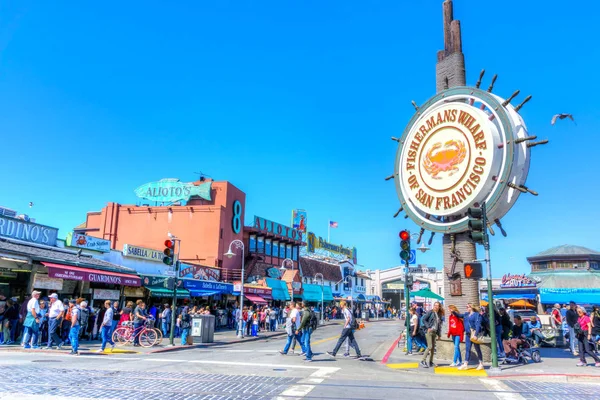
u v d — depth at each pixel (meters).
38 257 18.17
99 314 20.94
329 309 54.38
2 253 16.83
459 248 14.98
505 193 13.80
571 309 15.74
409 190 16.30
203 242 38.94
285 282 43.88
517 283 33.69
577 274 35.94
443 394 8.59
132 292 25.91
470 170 14.29
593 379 10.52
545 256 38.19
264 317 31.55
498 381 10.43
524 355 13.70
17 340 17.45
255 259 43.84
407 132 16.77
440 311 14.91
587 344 12.70
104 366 11.60
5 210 25.30
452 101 15.71
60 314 15.31
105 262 24.19
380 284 80.25
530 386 9.71
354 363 13.52
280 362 13.36
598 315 13.37
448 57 16.70
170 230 39.84
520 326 14.84
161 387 8.72
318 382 9.70
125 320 18.47
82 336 19.67
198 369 11.43
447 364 13.26
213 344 20.55
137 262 27.50
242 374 10.73
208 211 39.56
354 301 65.25
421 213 16.11
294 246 53.59
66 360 12.65
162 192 41.16
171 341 18.14
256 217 45.97
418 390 8.97
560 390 9.23
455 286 14.79
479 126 14.26
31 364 11.39
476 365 12.78
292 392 8.45
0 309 16.31
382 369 12.27
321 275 54.88
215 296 34.97
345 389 8.88
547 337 19.59
